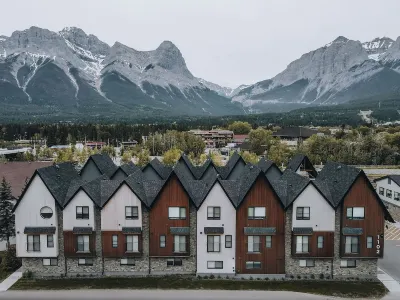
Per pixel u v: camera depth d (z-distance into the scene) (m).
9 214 49.91
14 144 184.38
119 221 42.88
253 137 164.38
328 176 47.88
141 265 43.72
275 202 42.47
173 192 42.59
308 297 39.12
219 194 42.47
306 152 121.12
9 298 38.72
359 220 42.53
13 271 45.41
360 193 42.28
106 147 145.12
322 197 42.25
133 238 43.12
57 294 39.62
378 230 42.62
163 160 102.38
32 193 42.69
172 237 43.00
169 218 42.78
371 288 41.25
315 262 43.25
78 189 42.44
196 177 54.09
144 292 40.06
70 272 43.78
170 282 42.22
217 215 42.75
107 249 43.03
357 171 42.78
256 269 43.12
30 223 42.94
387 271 45.69
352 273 43.28
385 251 51.91
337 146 124.69
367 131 174.12
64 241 42.97
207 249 43.00
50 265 43.72
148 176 52.25
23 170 70.44
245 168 50.34
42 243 43.03
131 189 42.44
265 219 42.53
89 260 43.75
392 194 73.69
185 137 167.25
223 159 128.00
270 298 38.81
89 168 51.91
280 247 42.88
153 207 42.72
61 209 43.03
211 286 41.38
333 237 42.59
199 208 42.44
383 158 120.62
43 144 188.12
